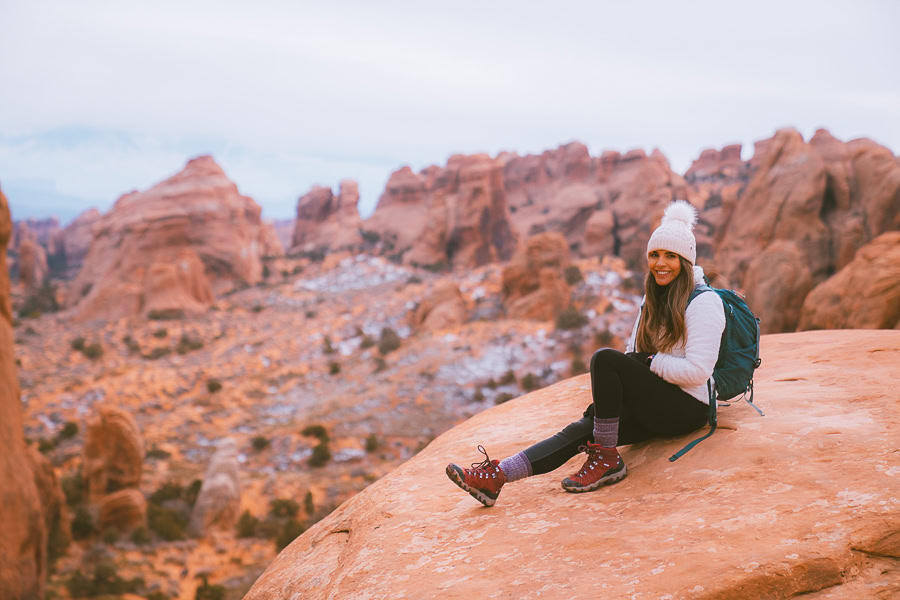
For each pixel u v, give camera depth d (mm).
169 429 56781
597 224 128875
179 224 125438
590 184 171875
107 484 37250
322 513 34438
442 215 141625
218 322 107312
